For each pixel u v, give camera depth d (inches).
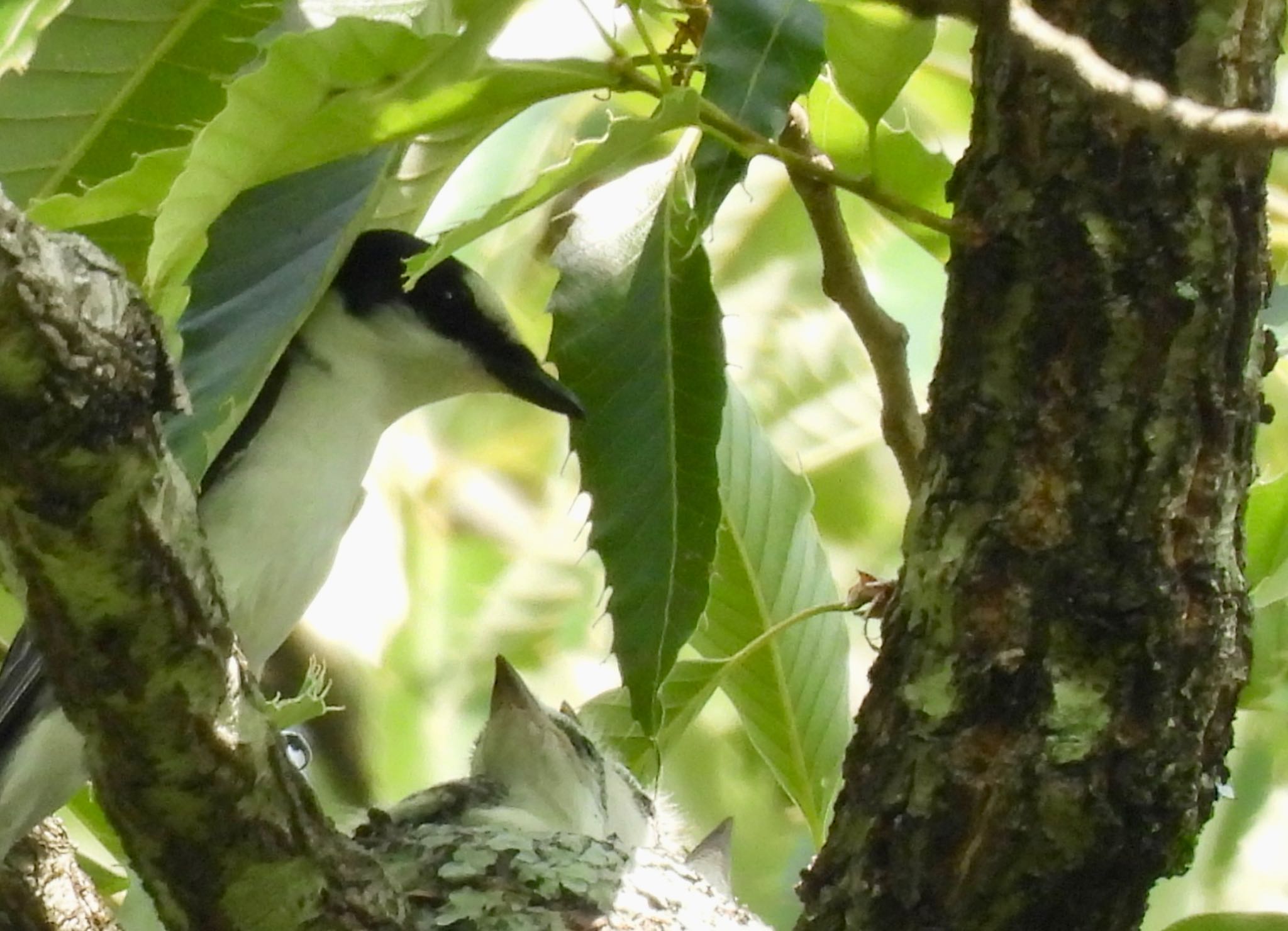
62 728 152.8
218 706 103.5
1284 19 112.3
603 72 107.0
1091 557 110.9
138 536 95.1
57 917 156.3
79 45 113.6
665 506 130.4
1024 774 112.3
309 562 175.5
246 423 173.2
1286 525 145.1
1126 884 114.1
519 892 167.5
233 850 109.0
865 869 118.1
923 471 118.0
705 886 181.3
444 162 122.5
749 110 111.1
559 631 280.4
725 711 284.2
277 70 95.6
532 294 233.6
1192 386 109.5
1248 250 109.9
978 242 112.5
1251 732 248.2
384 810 198.2
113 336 89.1
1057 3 110.7
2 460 89.6
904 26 108.9
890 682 119.0
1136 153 108.3
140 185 101.9
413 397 184.4
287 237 115.0
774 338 262.5
